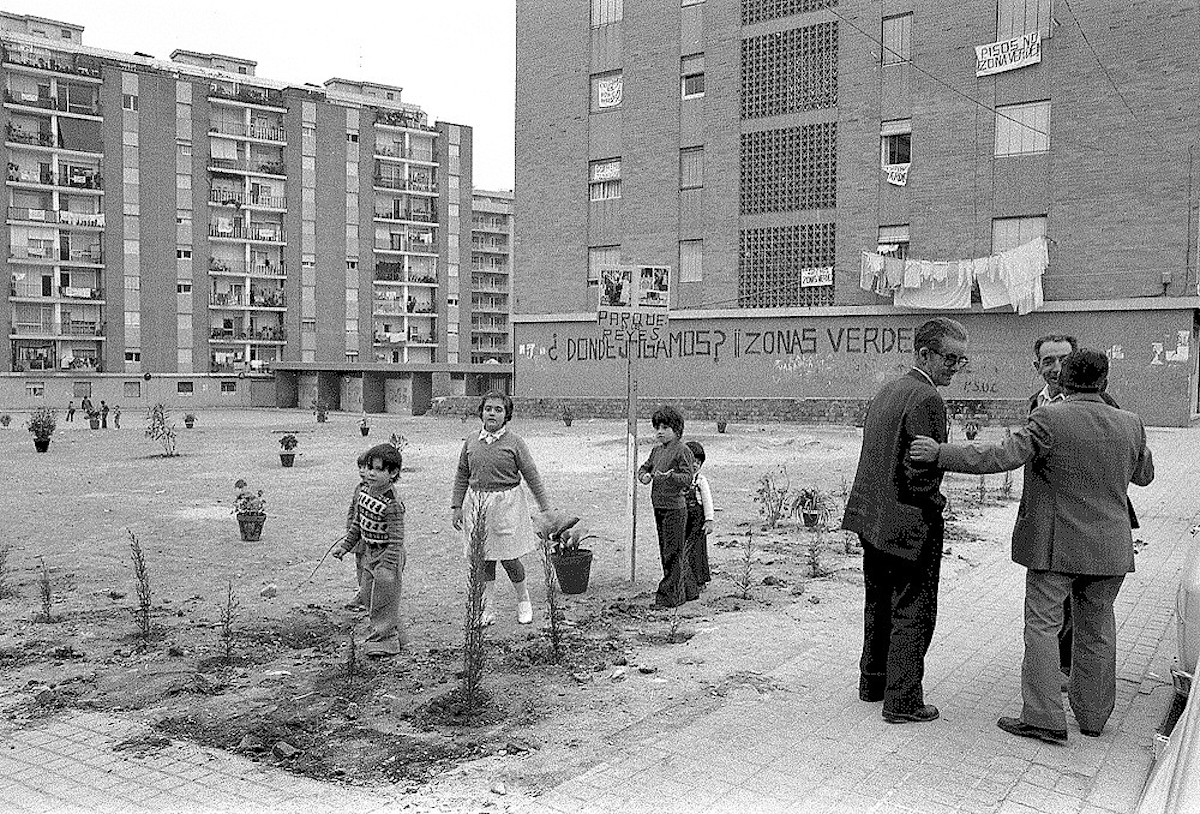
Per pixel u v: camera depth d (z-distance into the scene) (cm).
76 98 6306
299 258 7081
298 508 1494
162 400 6538
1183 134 2897
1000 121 3209
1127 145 2983
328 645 697
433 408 5144
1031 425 508
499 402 743
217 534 1235
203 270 6706
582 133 4219
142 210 6488
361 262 7356
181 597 866
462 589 890
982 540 1125
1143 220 2962
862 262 3391
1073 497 501
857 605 808
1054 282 3106
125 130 6431
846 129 3538
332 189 7225
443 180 7788
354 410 6253
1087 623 511
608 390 4159
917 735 511
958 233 3297
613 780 452
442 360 7806
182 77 6625
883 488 531
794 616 771
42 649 688
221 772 466
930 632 532
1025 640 516
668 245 3988
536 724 527
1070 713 550
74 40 6781
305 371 6744
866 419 554
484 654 634
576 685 596
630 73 4078
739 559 1015
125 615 793
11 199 6097
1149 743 501
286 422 4572
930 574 526
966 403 3152
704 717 538
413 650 680
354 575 966
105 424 3912
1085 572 496
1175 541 1101
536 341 4362
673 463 802
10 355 6109
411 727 523
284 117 7038
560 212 4284
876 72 3469
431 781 453
